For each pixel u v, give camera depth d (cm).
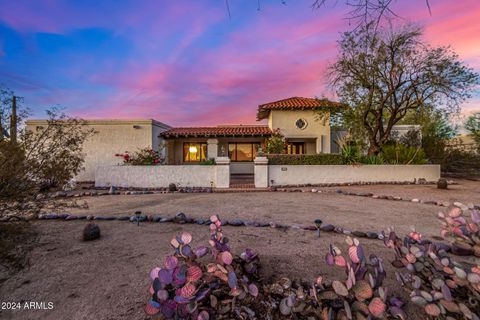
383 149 1370
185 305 189
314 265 300
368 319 172
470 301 192
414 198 802
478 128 1783
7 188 253
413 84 1240
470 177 1349
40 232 420
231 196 898
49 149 315
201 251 241
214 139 1703
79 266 314
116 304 233
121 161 1541
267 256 328
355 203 739
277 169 1168
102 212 632
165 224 513
